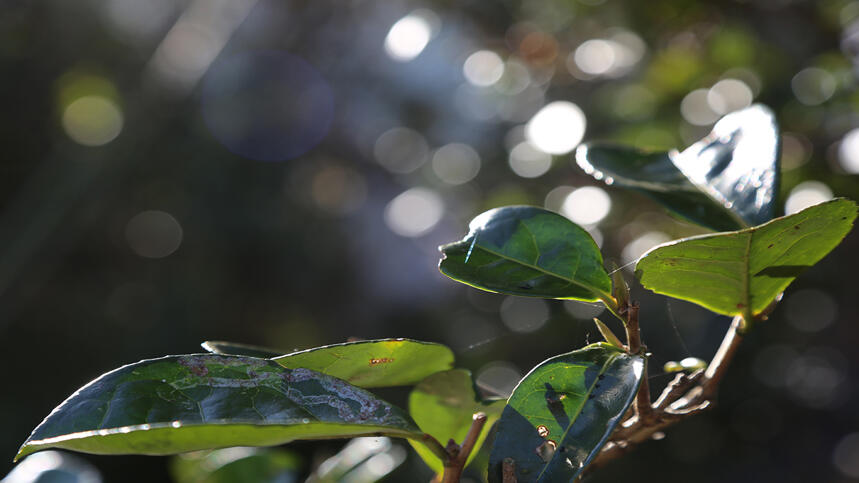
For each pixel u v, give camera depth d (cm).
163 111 161
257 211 187
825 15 92
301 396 41
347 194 177
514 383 120
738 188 49
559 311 118
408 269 151
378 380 45
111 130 183
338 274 176
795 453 135
